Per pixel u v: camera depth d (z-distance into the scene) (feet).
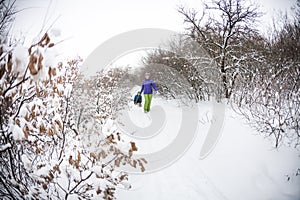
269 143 13.32
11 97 6.86
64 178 8.71
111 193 7.01
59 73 7.59
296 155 11.94
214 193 10.25
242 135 14.82
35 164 7.64
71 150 7.54
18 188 7.54
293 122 13.53
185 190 10.52
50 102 7.73
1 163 7.91
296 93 15.06
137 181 11.29
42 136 7.96
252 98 16.93
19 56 5.32
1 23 7.15
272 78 16.99
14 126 6.26
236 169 11.71
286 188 10.07
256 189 10.27
